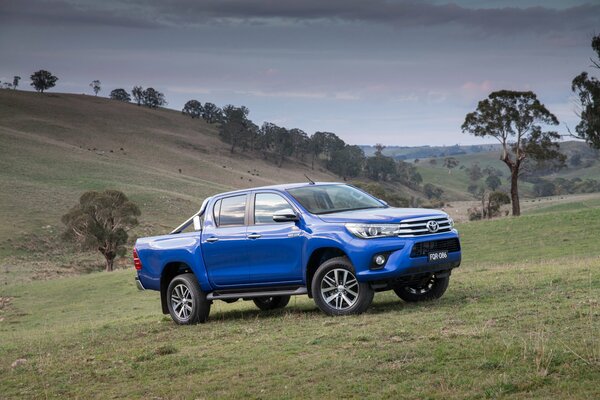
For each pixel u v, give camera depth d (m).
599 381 5.66
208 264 11.23
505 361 6.38
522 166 77.06
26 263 85.12
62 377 8.24
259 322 10.55
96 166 161.12
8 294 47.59
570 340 6.92
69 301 41.75
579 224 47.94
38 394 7.58
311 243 10.16
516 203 75.31
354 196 11.05
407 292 11.03
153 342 9.96
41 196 119.62
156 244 12.02
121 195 79.44
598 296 9.35
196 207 131.12
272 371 7.18
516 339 7.18
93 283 47.38
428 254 9.70
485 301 9.92
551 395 5.51
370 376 6.59
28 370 8.92
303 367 7.19
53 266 84.62
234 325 10.61
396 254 9.54
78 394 7.36
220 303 16.78
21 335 18.72
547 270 14.66
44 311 38.59
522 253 40.81
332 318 9.85
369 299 9.84
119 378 7.86
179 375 7.65
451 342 7.35
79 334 12.61
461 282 13.59
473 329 7.85
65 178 141.62
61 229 102.31
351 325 9.07
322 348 7.93
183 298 11.68
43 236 98.12
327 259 10.37
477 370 6.32
